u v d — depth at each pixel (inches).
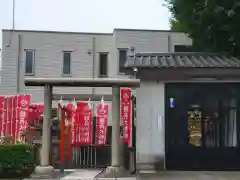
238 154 504.7
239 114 509.4
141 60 525.0
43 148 446.3
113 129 445.7
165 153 503.8
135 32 944.9
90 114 508.7
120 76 932.6
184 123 508.7
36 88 938.1
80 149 509.7
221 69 489.7
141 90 509.0
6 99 517.7
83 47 961.5
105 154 511.2
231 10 540.4
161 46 936.9
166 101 509.7
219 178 435.5
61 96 505.0
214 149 506.0
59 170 485.4
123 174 437.1
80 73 952.3
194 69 490.6
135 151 489.4
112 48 960.3
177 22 757.3
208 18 575.8
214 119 510.9
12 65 949.8
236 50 572.1
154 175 453.7
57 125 546.0
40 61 952.3
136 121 507.5
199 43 625.0
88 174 454.9
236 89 511.2
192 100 510.6
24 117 513.3
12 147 458.3
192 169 500.7
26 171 460.4
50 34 959.0
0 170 452.8
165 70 495.2
